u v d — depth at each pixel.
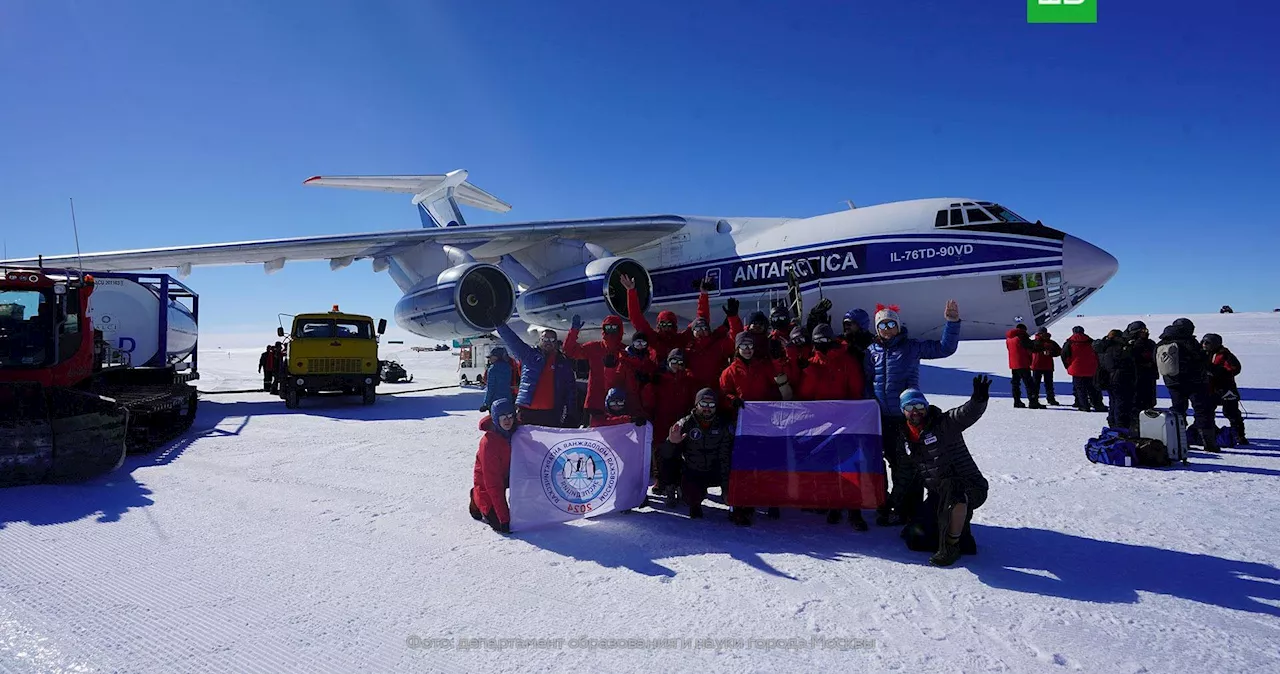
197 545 4.20
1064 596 3.34
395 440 8.31
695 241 13.80
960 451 3.84
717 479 4.97
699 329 5.69
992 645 2.82
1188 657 2.69
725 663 2.68
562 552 4.10
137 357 11.87
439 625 3.06
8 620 3.13
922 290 11.28
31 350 6.75
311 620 3.11
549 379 5.68
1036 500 5.18
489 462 4.51
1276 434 8.12
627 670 2.62
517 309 15.20
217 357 53.94
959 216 11.30
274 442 8.16
